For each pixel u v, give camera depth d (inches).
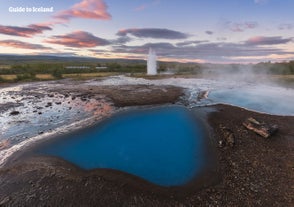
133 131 665.6
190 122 737.6
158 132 660.7
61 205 336.8
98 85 1494.8
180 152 538.3
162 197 365.1
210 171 447.8
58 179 400.5
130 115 810.8
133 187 388.2
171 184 405.7
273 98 1079.6
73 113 823.1
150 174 439.5
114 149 547.5
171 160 499.2
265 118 770.8
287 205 339.6
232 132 636.1
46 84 1553.9
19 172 421.1
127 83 1612.9
